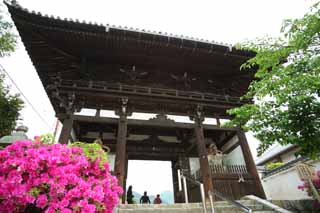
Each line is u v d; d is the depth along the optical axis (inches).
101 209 129.7
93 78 379.9
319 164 359.6
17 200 110.7
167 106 378.6
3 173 120.9
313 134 164.2
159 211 232.4
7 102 439.5
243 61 389.1
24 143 138.6
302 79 156.4
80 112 337.1
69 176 122.9
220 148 446.6
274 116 185.8
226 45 354.9
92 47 353.1
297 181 389.1
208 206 252.8
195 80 434.0
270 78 183.9
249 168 338.6
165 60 391.2
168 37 331.3
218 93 438.3
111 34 318.7
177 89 413.1
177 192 429.7
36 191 115.1
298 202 289.4
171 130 456.4
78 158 139.4
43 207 112.3
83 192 121.5
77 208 115.4
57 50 346.0
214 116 394.0
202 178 313.3
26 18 287.7
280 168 435.5
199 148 338.6
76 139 381.4
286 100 169.6
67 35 319.9
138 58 385.1
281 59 202.4
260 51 204.5
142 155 439.8
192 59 387.9
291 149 655.8
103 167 150.3
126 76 401.1
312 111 164.4
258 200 272.7
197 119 370.3
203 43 346.6
